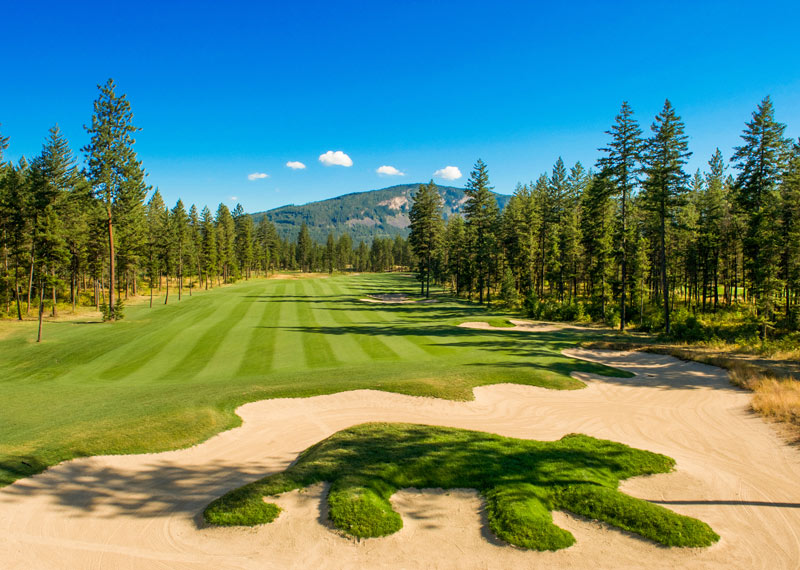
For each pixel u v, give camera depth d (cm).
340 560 722
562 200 5525
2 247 4431
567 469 1035
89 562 735
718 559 714
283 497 914
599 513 837
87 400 1648
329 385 1773
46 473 1044
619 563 705
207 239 8481
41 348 2795
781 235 3447
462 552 738
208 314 4622
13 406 1574
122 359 2517
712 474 1061
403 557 726
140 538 804
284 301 6169
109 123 3944
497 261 6844
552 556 721
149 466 1125
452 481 977
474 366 2147
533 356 2441
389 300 6694
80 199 4041
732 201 4159
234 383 1858
